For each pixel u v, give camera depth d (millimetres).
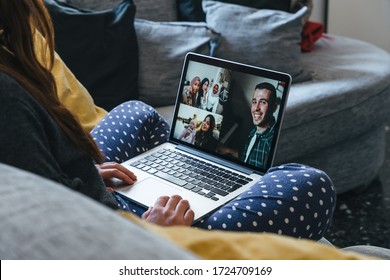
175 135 1455
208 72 1413
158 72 2201
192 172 1309
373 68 2449
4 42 900
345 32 3568
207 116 1403
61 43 2029
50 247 388
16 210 430
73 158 924
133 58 2156
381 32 3598
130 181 1253
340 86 2256
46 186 476
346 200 2408
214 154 1379
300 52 2430
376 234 2158
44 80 905
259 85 1324
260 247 470
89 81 2051
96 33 2070
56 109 892
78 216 420
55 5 2045
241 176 1293
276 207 1087
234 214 1089
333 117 2186
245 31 2359
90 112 1724
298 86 2289
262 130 1310
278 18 2414
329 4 3486
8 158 778
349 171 2344
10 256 394
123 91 2111
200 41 2264
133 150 1448
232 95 1368
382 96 2330
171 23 2318
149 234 414
